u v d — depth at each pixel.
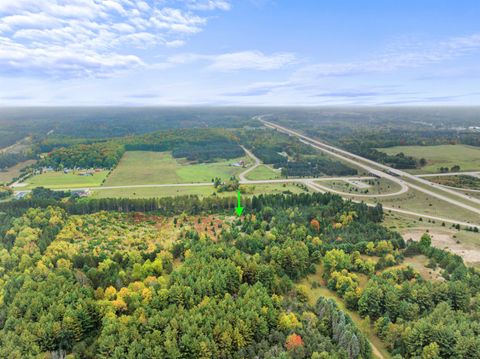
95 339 89.75
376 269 127.75
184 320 86.75
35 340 85.00
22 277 110.94
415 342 85.12
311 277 126.19
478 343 79.06
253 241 140.75
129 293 100.94
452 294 100.88
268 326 91.75
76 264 124.56
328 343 83.81
